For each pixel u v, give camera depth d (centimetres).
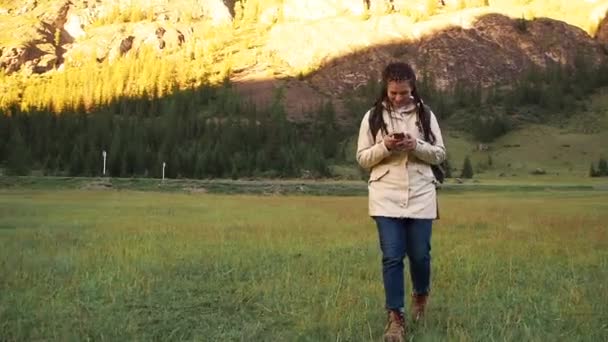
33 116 16562
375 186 452
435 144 450
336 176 13725
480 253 938
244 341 434
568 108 19988
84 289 607
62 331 446
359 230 1434
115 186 7081
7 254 892
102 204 2995
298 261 828
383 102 454
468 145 17462
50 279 660
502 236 1268
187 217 2030
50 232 1332
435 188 460
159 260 817
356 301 555
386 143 425
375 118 452
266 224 1662
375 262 835
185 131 16050
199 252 923
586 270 763
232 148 15100
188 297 584
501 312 518
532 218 1944
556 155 16300
